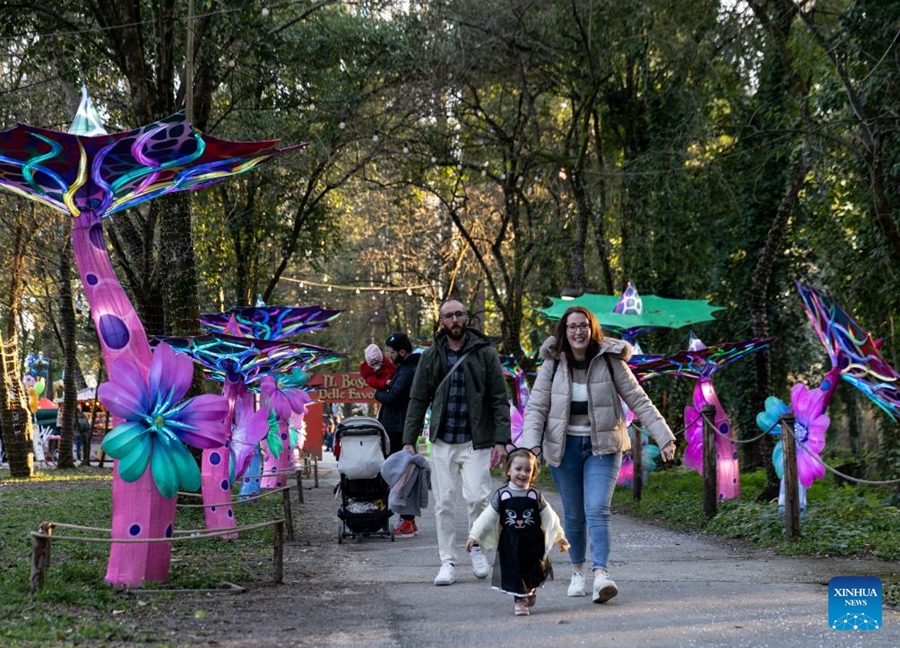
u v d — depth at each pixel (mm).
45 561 6805
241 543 10602
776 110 18641
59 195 7398
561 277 27250
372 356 11742
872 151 13727
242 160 7570
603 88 24219
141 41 13438
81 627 5637
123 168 7141
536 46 24125
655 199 22172
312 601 6941
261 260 33438
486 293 42656
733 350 14031
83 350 42219
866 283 16156
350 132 25438
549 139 28562
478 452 7852
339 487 11023
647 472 18859
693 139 19656
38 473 23188
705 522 12422
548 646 5367
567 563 9039
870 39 14109
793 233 20938
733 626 5879
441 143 28156
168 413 7539
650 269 23641
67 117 19484
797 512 10219
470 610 6520
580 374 6918
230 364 11586
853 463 17375
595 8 21969
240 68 21109
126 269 15781
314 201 27266
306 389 21109
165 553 7570
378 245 44844
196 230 27219
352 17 24125
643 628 5820
